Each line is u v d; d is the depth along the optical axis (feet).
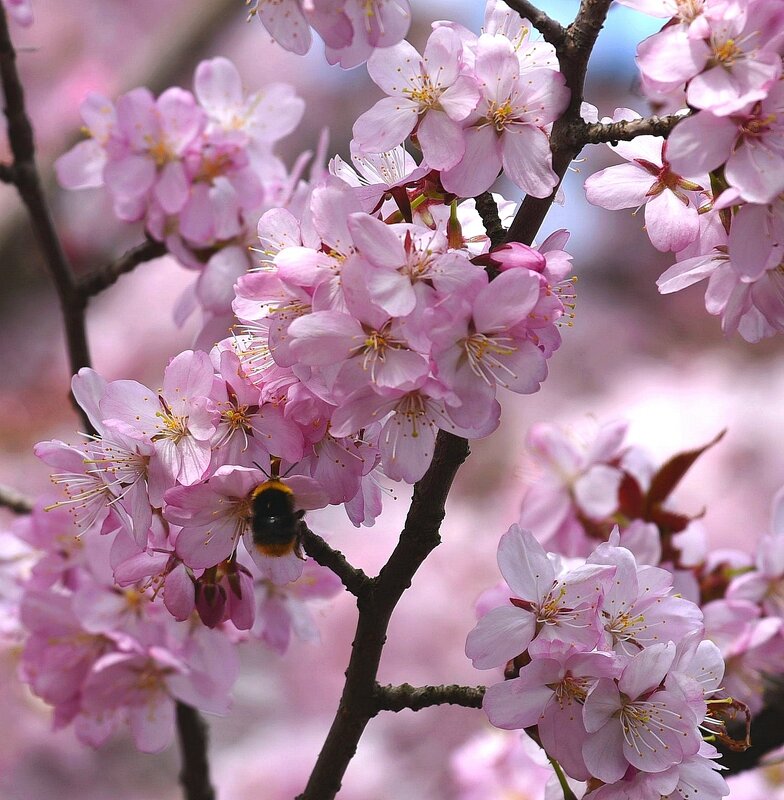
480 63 3.05
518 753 3.91
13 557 3.69
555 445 3.62
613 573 3.07
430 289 2.96
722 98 2.96
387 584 3.10
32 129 3.61
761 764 3.51
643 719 3.04
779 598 3.51
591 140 3.06
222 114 3.63
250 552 3.05
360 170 3.12
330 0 3.00
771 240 3.00
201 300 3.55
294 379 3.02
